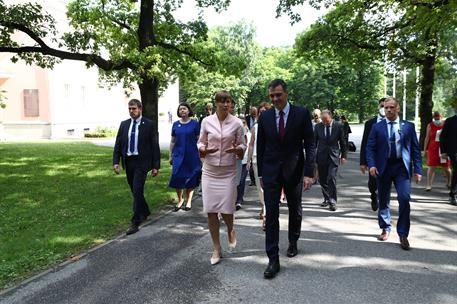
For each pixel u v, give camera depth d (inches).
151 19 632.4
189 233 254.5
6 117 1228.5
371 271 188.1
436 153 385.7
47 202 334.3
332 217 293.3
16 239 238.8
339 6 743.7
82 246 227.3
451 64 852.0
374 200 309.0
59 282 179.3
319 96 2541.8
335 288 169.6
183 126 311.7
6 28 551.2
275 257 187.0
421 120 784.9
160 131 1685.5
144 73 587.8
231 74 708.0
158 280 180.5
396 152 224.7
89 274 188.1
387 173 228.7
